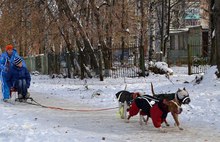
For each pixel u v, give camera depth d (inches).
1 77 633.6
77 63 1190.9
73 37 1152.8
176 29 2081.7
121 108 453.7
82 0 1098.7
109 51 1138.0
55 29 1140.5
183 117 460.4
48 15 1110.4
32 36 1198.9
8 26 1177.4
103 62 1143.6
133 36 1473.9
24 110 540.4
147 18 1526.8
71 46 1199.6
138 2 1486.2
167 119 451.8
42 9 1108.5
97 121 450.3
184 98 380.5
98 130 399.5
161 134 377.1
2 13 1170.6
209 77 661.9
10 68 625.9
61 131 390.0
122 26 1221.7
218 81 641.6
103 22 1139.9
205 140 350.0
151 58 1550.2
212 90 590.6
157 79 962.7
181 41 2034.9
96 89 779.4
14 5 1133.1
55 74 1299.2
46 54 1499.8
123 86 812.6
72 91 783.1
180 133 380.5
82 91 770.2
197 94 571.8
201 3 1897.1
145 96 410.6
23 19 1143.6
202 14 1939.0
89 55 1122.7
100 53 1016.9
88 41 1114.1
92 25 1130.7
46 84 990.4
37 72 1624.0
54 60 1355.8
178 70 1267.2
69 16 1084.5
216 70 665.0
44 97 710.5
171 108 382.9
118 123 436.8
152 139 355.3
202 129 397.4
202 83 660.7
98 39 1128.8
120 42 1317.7
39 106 589.0
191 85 669.3
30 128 403.2
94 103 617.3
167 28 1633.9
